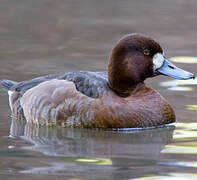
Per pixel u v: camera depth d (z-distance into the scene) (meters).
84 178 7.93
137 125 10.58
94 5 24.83
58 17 22.27
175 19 21.88
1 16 22.02
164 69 11.05
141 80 11.07
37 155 9.09
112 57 10.92
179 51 17.06
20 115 11.74
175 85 13.73
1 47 17.62
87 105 10.59
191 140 9.92
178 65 15.39
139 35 11.01
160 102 10.90
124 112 10.51
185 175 7.99
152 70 11.04
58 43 18.27
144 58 10.92
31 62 15.80
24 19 21.73
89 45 18.00
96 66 15.27
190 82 14.02
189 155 8.99
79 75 11.19
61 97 10.89
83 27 20.64
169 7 24.23
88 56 16.53
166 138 10.11
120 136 10.31
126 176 7.99
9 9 23.28
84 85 10.89
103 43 18.25
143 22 21.38
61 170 8.29
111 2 25.47
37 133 10.60
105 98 10.60
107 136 10.32
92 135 10.40
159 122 10.77
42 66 15.30
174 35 19.27
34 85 11.72
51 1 25.23
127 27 20.52
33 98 11.30
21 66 15.32
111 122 10.47
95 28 20.47
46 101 11.04
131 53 10.88
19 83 12.16
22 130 10.83
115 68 10.88
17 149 9.46
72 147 9.59
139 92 10.95
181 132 10.49
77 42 18.44
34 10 23.39
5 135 10.44
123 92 11.02
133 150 9.36
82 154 9.14
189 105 12.07
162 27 20.53
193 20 21.67
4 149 9.46
